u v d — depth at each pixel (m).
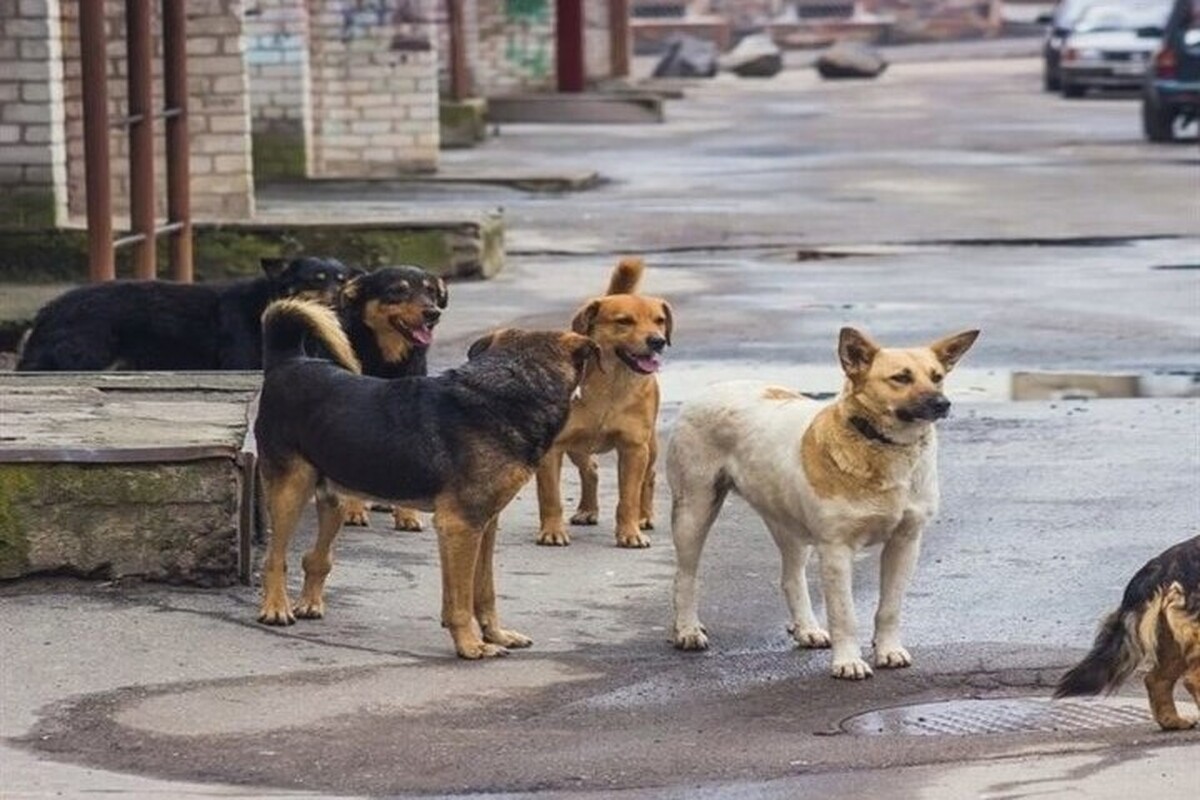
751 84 70.62
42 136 24.12
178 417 14.37
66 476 13.31
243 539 13.61
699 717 11.43
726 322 24.16
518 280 27.62
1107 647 10.80
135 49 23.47
